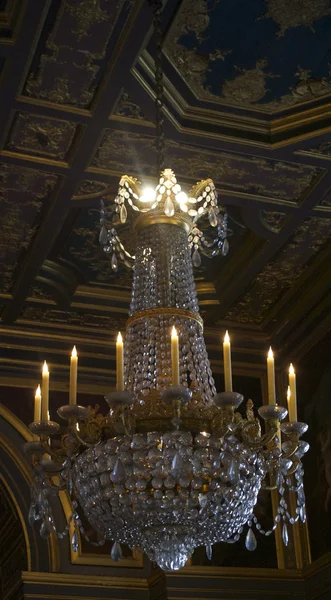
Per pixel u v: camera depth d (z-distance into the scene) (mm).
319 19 6539
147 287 6156
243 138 7609
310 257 9656
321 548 9992
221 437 5137
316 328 10461
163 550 5223
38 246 9062
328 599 9680
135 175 8086
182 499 5066
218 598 9844
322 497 10078
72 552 10086
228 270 9891
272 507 10617
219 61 6879
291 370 5766
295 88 7172
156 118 6664
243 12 6445
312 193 8469
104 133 7508
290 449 5461
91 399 10727
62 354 10742
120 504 5145
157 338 5859
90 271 9820
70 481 5535
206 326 10812
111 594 10000
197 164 7980
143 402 5398
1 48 6488
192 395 5562
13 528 11352
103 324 10633
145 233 6340
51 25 6387
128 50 6586
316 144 7730
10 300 10016
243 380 11078
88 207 8578
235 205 8594
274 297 10344
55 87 6988
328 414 10109
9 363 10555
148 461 5047
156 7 6211
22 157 7797
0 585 12398
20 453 10367
